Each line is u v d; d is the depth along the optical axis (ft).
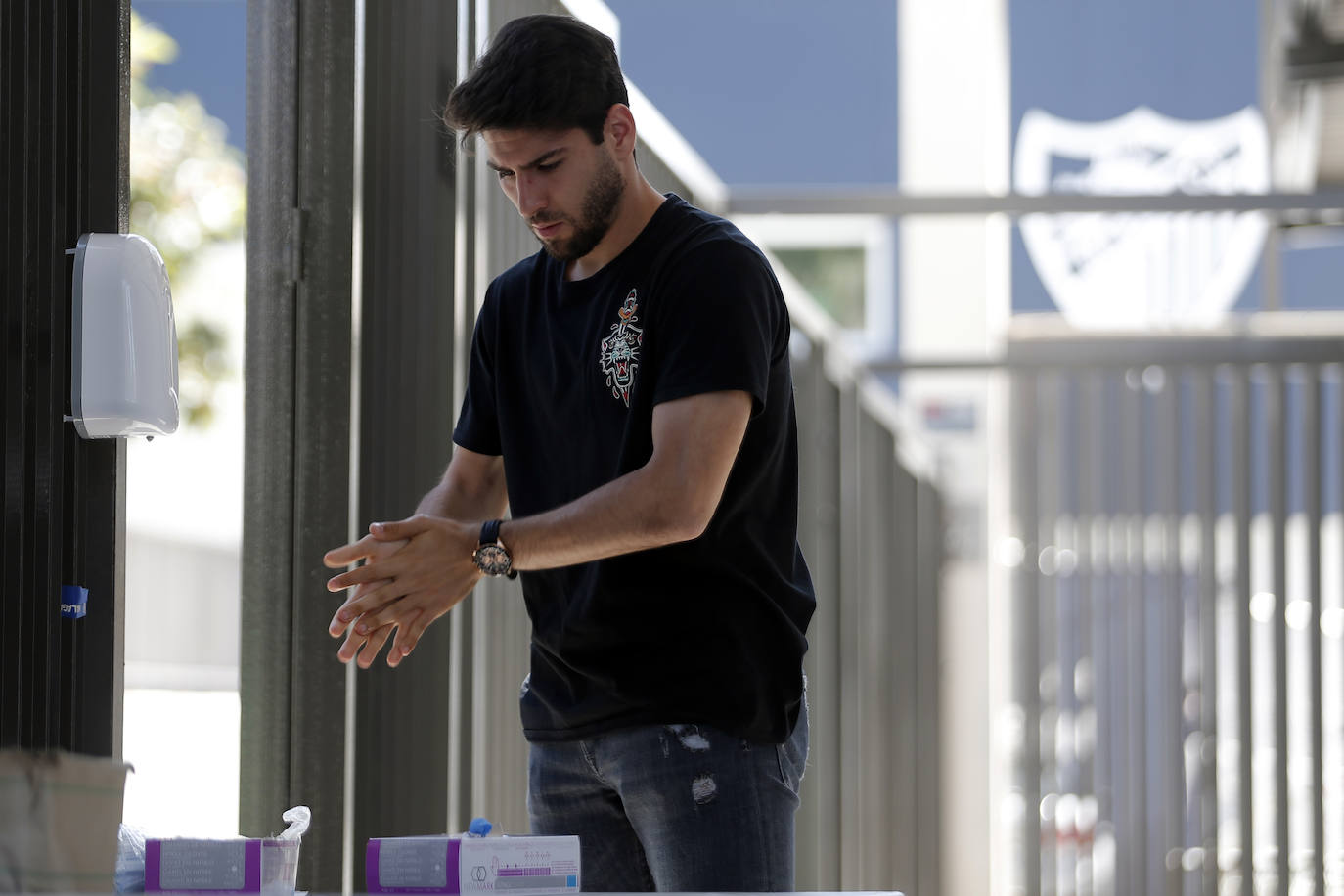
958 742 27.68
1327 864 27.94
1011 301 44.45
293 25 13.25
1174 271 41.98
